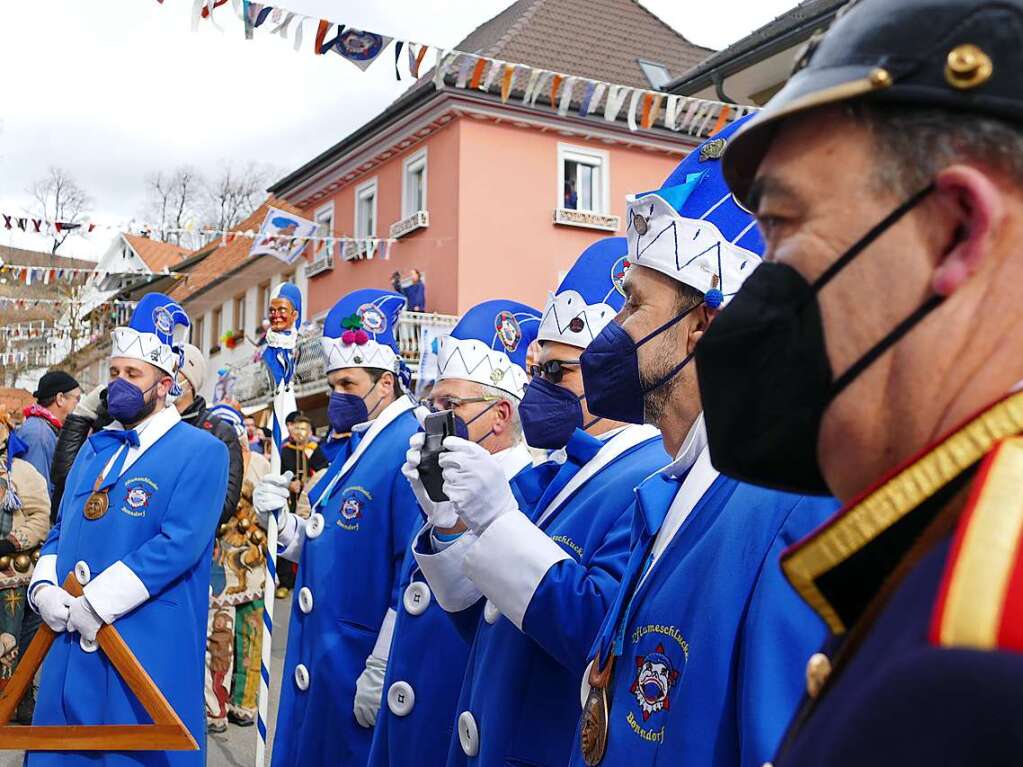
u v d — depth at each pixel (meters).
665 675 1.65
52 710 4.03
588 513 2.35
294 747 3.93
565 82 4.39
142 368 4.33
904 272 0.81
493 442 3.57
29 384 26.23
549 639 2.10
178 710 4.11
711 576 1.63
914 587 0.65
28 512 6.57
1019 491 0.60
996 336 0.78
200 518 4.19
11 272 13.66
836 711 0.66
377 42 4.11
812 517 1.56
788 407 0.88
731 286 1.88
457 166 21.44
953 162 0.79
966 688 0.55
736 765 1.55
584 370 2.00
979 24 0.78
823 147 0.85
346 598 3.86
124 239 35.47
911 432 0.82
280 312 4.29
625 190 22.59
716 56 11.42
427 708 3.12
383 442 4.06
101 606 3.95
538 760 2.27
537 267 21.94
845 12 0.88
